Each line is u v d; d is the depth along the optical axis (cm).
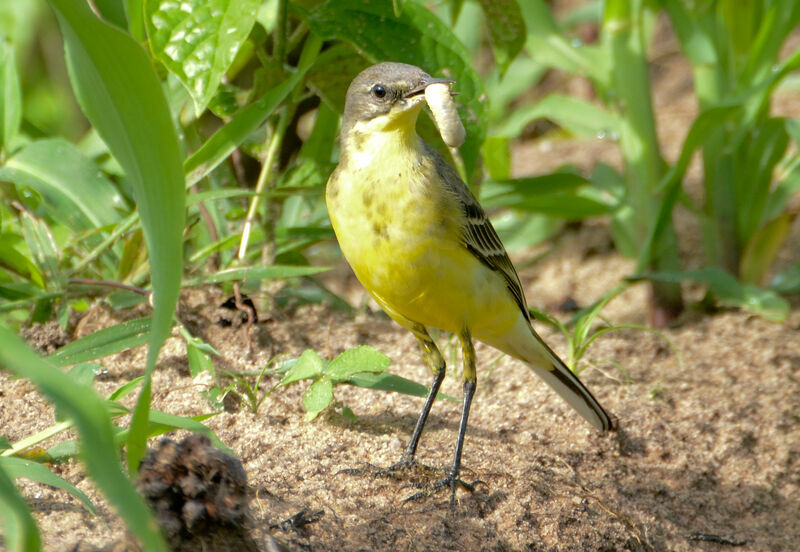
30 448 761
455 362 1072
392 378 887
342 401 941
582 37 2030
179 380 923
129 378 925
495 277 855
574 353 1061
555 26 1338
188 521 573
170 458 582
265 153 1121
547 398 1009
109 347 891
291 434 862
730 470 962
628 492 893
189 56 816
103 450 441
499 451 888
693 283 1405
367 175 796
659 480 928
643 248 1221
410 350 1103
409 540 722
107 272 1093
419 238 788
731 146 1266
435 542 728
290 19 1205
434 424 934
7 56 1154
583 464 918
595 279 1488
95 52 514
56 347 954
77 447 741
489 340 914
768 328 1212
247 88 1230
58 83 1770
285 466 801
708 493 930
